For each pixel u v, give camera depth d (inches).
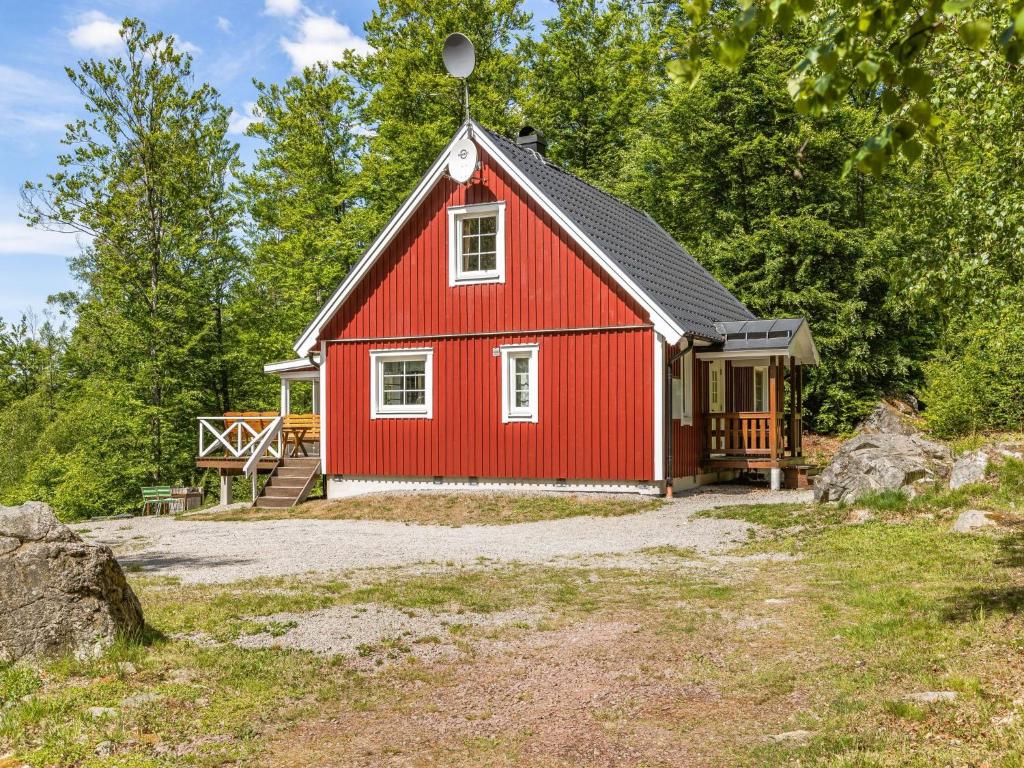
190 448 1380.4
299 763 195.6
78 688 233.0
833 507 549.3
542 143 896.3
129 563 487.2
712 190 1244.5
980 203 362.0
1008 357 901.2
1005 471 504.7
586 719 218.7
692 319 722.8
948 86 355.6
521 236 732.0
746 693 230.5
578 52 1461.6
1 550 255.4
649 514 617.0
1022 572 338.0
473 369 749.9
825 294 1131.9
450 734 211.6
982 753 173.3
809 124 1115.9
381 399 794.8
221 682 245.3
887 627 274.1
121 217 1256.2
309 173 1370.6
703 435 770.2
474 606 336.2
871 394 1167.6
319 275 1339.8
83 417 1365.7
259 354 1434.5
